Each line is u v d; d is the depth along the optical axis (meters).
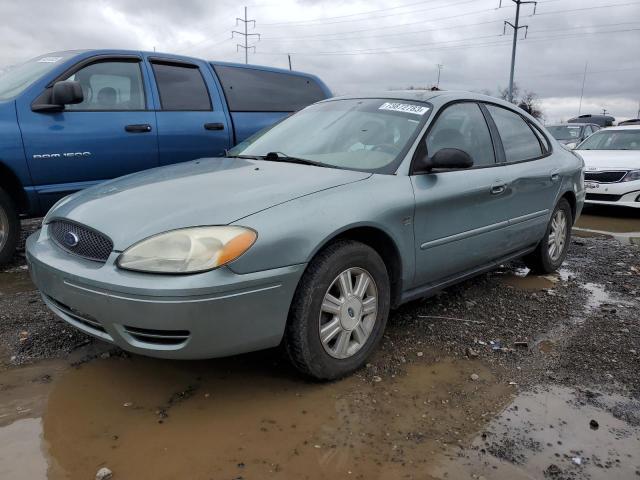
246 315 2.51
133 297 2.39
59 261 2.72
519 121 4.66
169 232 2.49
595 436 2.52
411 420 2.62
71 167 4.94
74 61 5.09
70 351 3.21
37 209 4.85
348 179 3.07
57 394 2.76
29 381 2.88
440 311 4.02
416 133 3.49
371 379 2.99
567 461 2.34
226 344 2.50
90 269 2.55
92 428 2.49
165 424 2.53
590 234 7.44
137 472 2.20
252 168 3.35
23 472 2.18
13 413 2.58
